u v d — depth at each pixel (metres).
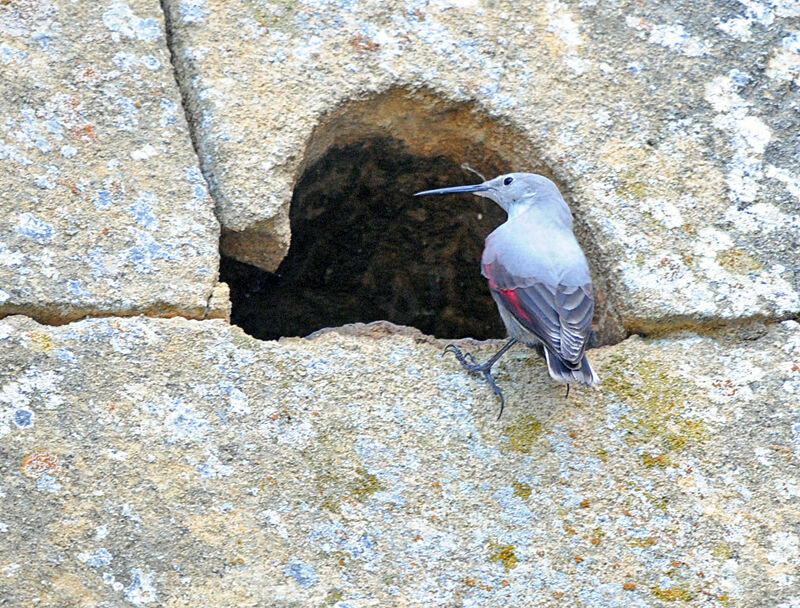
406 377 7.79
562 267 8.08
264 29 8.70
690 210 8.60
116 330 7.43
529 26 9.16
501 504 7.46
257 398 7.46
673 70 9.15
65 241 7.60
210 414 7.34
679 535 7.49
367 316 11.09
